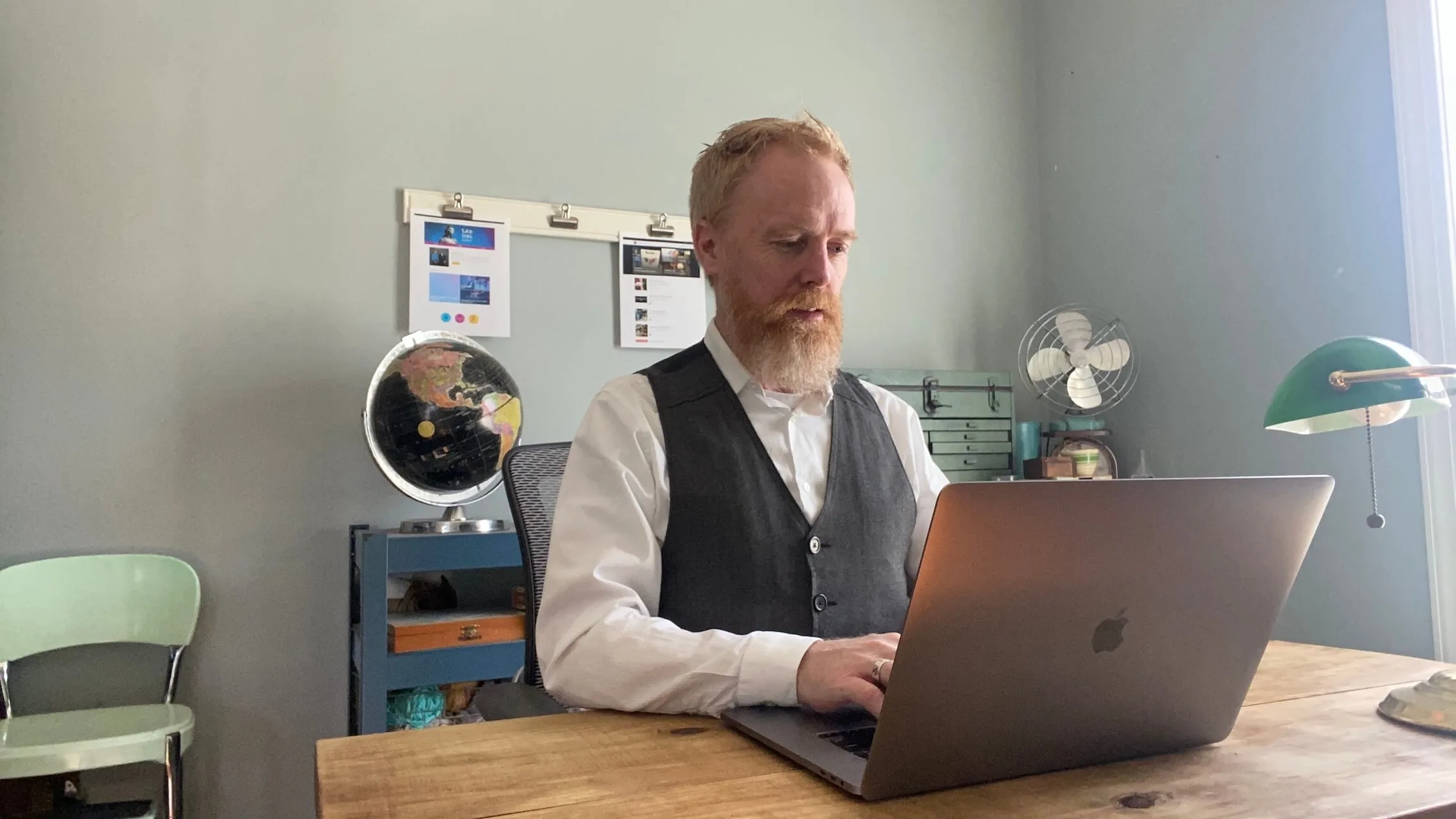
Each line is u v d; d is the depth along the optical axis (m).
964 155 3.10
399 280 2.34
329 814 0.57
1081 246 3.00
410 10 2.40
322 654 2.20
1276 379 2.34
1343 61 2.20
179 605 2.05
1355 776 0.64
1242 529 0.65
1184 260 2.62
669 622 0.94
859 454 1.25
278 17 2.28
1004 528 0.55
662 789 0.62
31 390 2.02
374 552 1.91
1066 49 3.08
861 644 0.81
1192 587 0.65
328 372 2.25
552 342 2.47
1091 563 0.59
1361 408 1.22
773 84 2.82
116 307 2.10
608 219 2.55
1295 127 2.31
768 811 0.57
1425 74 2.03
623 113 2.61
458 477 2.12
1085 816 0.56
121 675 2.07
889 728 0.57
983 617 0.57
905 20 3.05
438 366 2.11
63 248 2.07
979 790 0.61
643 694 0.86
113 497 2.07
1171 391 2.64
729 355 1.25
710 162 1.25
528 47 2.52
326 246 2.28
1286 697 0.88
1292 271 2.31
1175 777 0.64
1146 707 0.67
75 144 2.09
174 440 2.12
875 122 2.96
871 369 2.70
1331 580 2.20
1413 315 2.04
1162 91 2.70
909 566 1.32
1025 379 3.07
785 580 1.14
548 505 1.46
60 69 2.09
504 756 0.70
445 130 2.41
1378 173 2.12
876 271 2.92
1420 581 2.02
